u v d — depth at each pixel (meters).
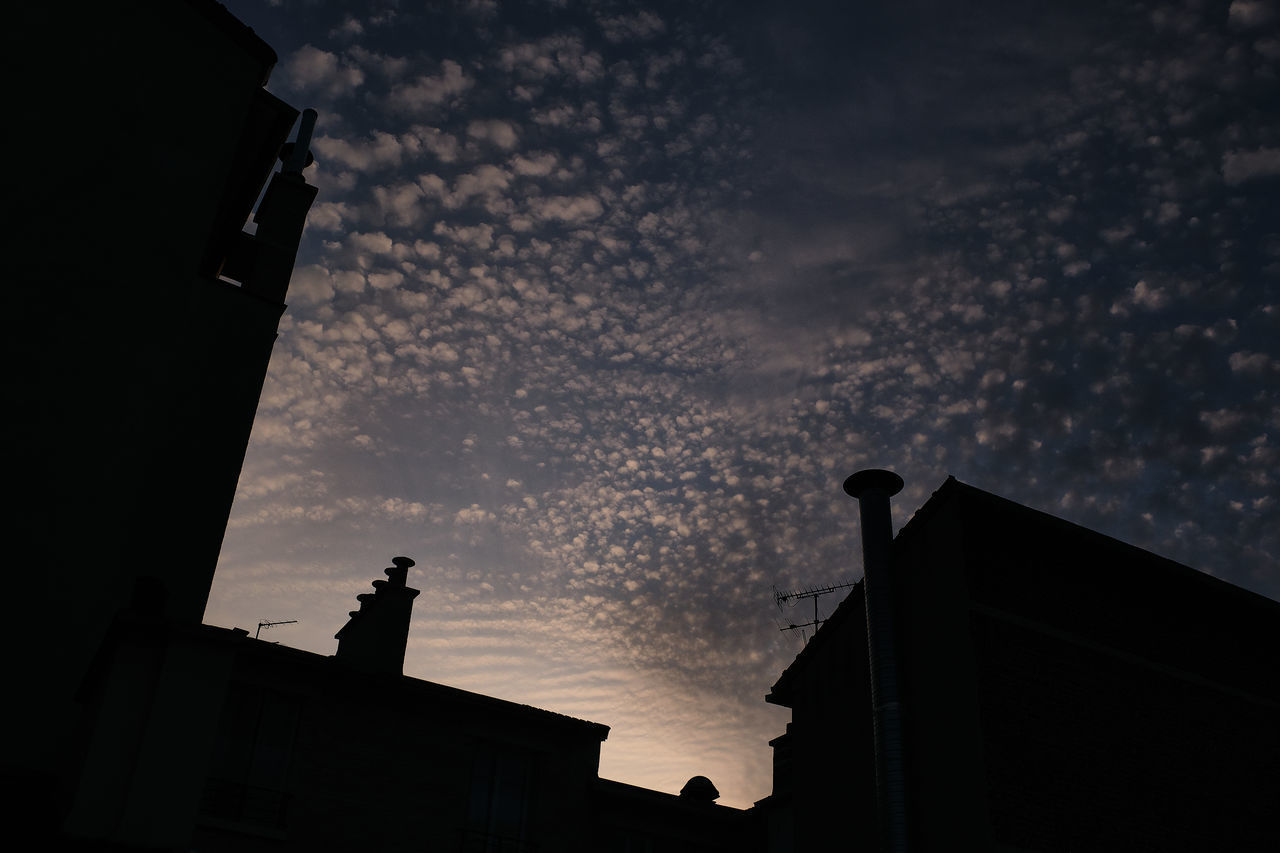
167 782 8.98
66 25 17.45
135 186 17.48
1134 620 14.45
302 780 15.87
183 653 9.61
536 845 17.75
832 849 14.92
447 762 17.50
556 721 18.91
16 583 14.09
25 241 15.84
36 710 13.57
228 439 17.70
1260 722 14.57
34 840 8.88
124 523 15.62
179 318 17.42
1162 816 12.83
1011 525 14.00
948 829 12.11
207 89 19.17
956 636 13.09
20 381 15.11
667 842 19.86
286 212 21.31
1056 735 12.66
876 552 14.83
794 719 17.30
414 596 19.19
